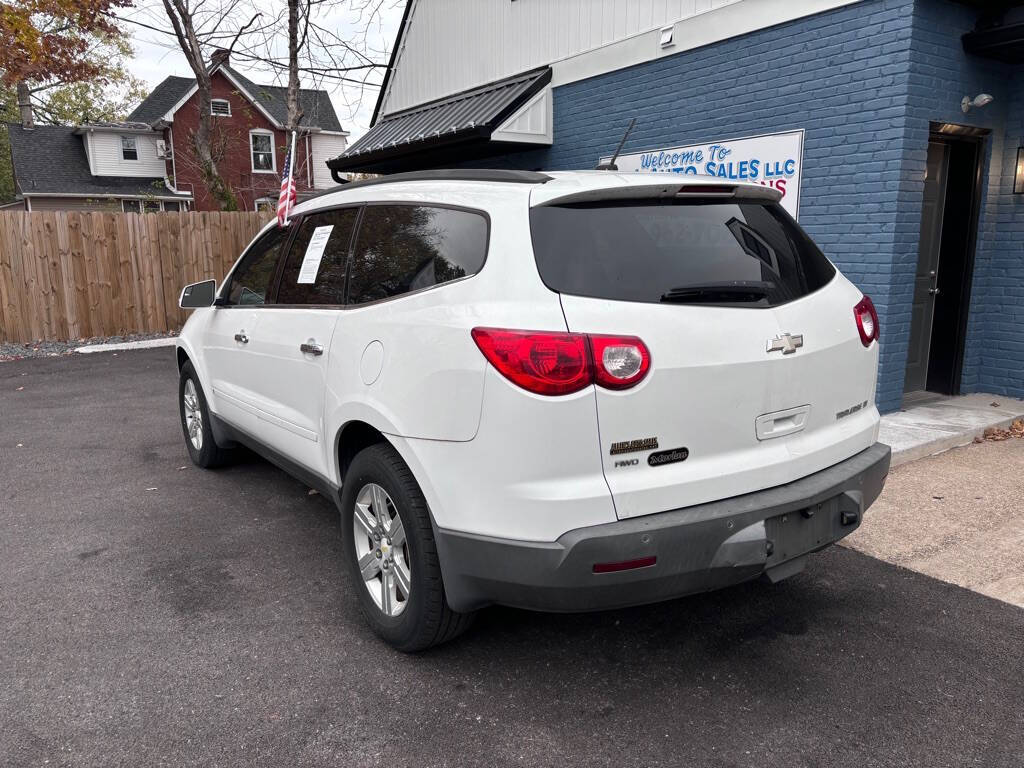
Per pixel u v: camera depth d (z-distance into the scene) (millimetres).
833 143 6523
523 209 2625
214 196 16094
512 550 2475
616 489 2420
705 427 2570
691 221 2789
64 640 3201
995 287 6926
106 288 12469
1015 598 3482
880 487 3166
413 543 2832
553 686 2857
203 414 5316
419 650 3031
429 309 2783
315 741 2547
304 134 27156
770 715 2658
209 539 4301
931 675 2891
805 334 2828
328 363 3369
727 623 3312
